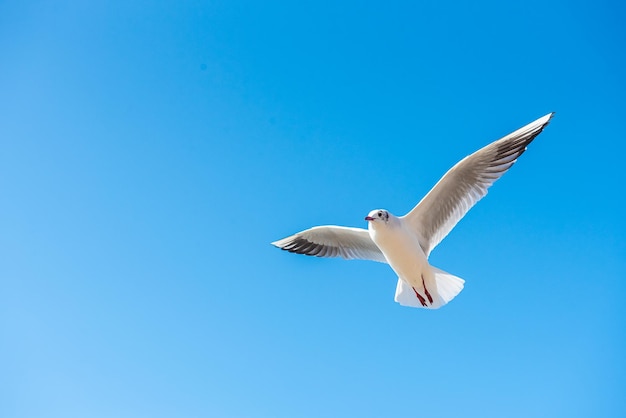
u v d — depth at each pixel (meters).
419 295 2.87
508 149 2.84
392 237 2.79
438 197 2.88
